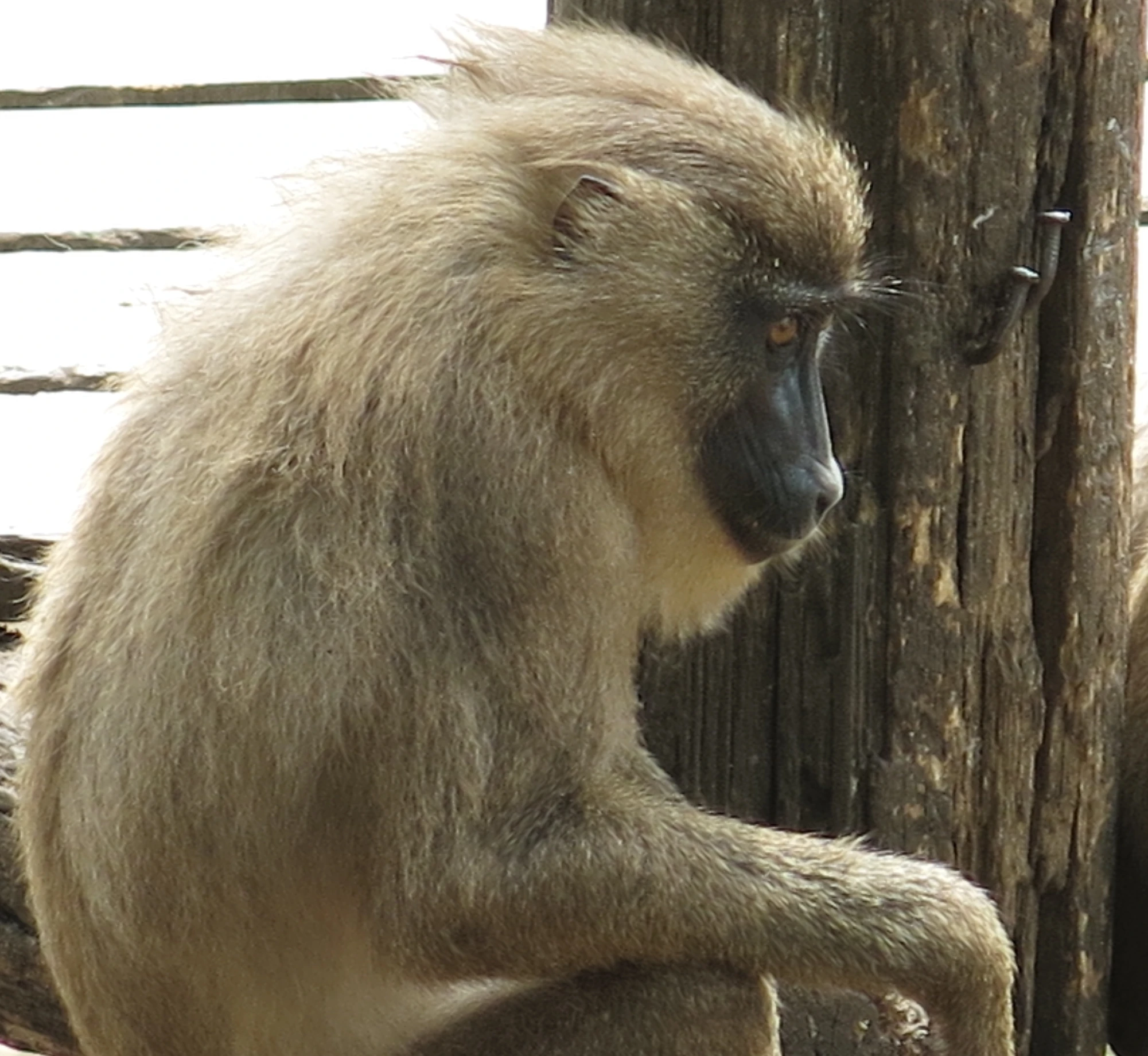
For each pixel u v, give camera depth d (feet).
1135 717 36.70
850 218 30.71
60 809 29.68
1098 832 35.27
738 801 34.76
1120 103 32.83
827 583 33.76
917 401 32.78
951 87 31.89
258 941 28.99
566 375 28.81
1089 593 34.19
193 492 28.30
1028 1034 35.68
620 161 29.60
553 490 28.37
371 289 28.30
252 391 28.50
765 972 29.58
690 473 30.55
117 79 73.56
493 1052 30.40
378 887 28.40
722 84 31.35
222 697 27.58
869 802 34.01
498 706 28.09
